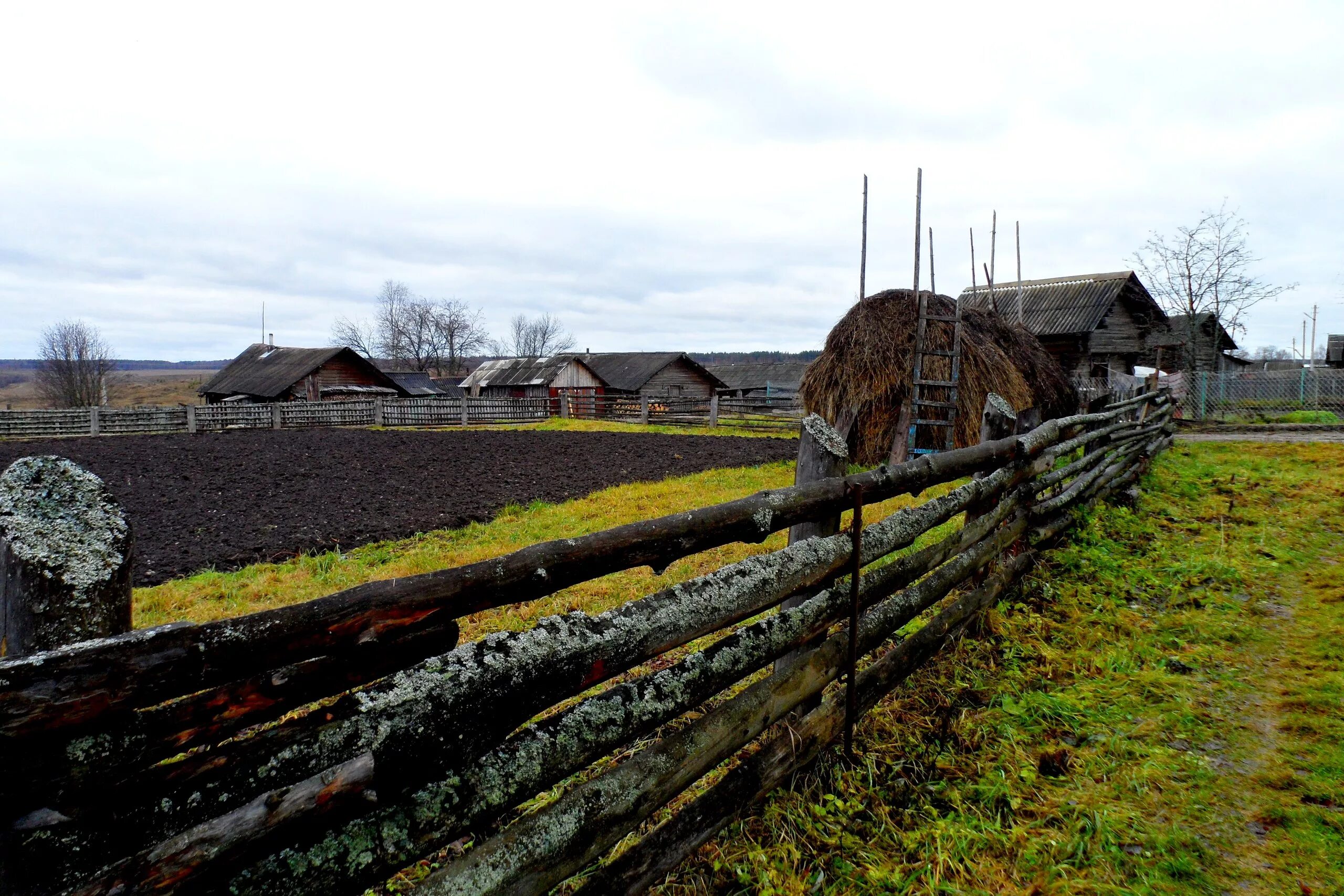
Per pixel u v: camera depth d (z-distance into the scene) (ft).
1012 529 14.23
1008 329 41.16
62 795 3.30
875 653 11.16
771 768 7.87
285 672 4.07
